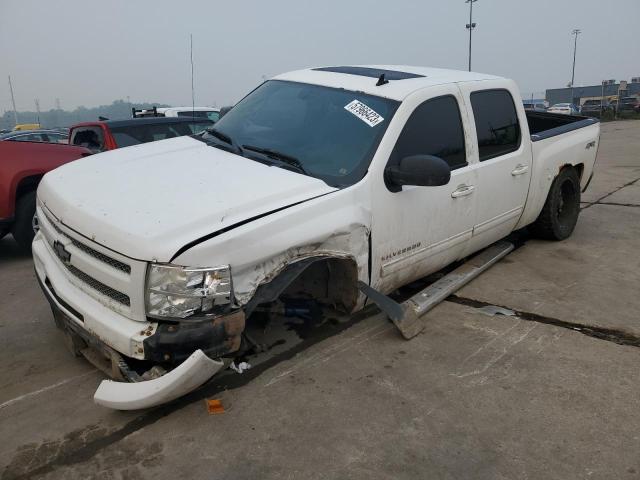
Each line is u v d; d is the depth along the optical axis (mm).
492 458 2648
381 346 3689
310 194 3182
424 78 4199
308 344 3705
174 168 3451
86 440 2752
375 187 3463
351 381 3271
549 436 2807
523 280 4922
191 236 2662
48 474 2520
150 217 2771
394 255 3723
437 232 4051
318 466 2580
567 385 3256
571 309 4309
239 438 2764
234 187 3117
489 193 4531
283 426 2859
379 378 3309
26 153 5797
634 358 3576
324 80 4230
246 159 3639
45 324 4137
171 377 2574
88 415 2955
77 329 3039
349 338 3795
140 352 2639
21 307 4484
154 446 2705
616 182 9914
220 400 3068
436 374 3359
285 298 3875
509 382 3281
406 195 3686
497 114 4668
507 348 3684
